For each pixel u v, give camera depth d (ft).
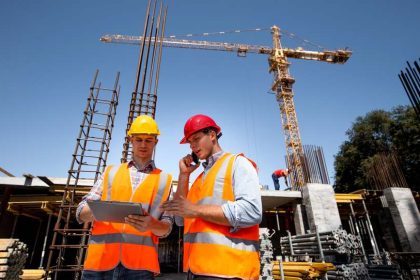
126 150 20.56
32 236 46.93
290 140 135.03
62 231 18.44
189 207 5.53
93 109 21.75
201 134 7.22
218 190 6.22
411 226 44.60
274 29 167.84
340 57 165.78
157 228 7.46
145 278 7.60
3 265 15.64
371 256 45.39
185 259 6.46
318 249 33.24
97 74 22.52
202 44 158.71
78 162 20.30
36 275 21.57
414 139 82.84
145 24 24.44
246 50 160.76
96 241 7.95
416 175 81.61
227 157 6.79
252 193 5.79
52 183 30.86
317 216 43.96
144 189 8.65
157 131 9.78
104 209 6.52
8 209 32.94
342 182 101.81
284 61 155.02
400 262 33.12
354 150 97.66
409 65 18.95
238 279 5.35
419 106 18.26
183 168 7.17
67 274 38.04
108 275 7.48
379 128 96.68
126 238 7.85
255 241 5.97
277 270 29.78
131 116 21.45
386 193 48.26
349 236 31.27
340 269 29.63
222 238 5.65
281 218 67.62
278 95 150.20
